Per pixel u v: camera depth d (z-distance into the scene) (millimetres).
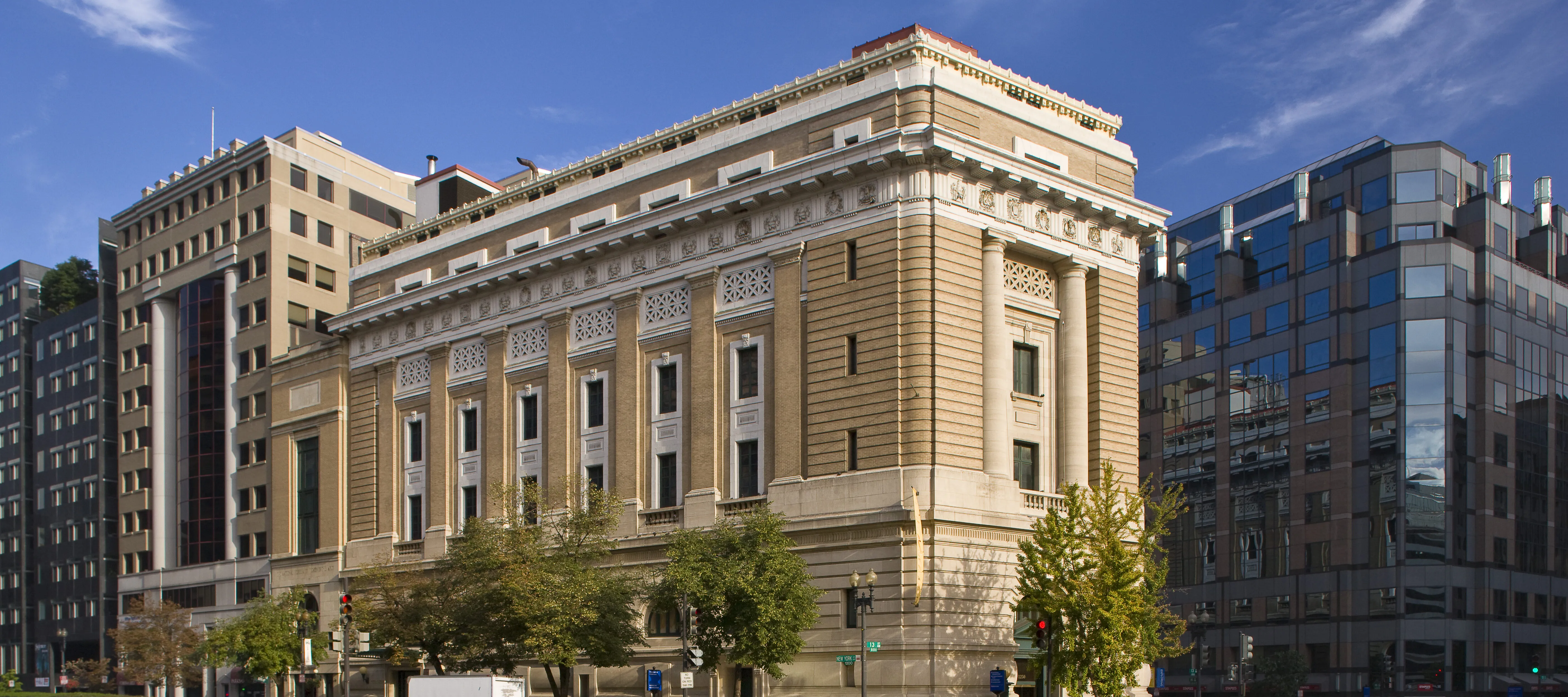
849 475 46469
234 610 83750
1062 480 50312
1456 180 88312
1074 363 50812
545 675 55906
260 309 86688
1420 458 81750
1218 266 98312
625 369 54969
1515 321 86625
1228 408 95750
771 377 50000
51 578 110688
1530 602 83938
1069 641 41938
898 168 46719
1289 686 83000
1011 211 49156
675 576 43562
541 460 58406
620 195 57344
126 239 100562
